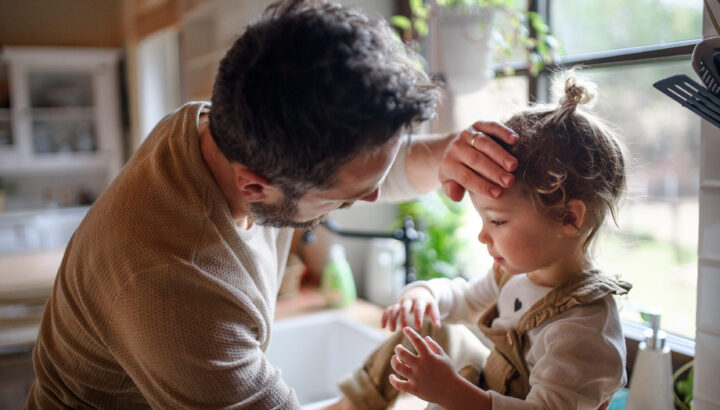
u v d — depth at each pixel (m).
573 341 0.72
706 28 0.79
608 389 0.72
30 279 2.20
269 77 0.58
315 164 0.60
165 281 0.67
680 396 0.98
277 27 0.60
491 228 0.76
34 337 1.76
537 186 0.72
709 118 0.72
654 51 1.10
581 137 0.74
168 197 0.72
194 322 0.67
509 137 0.74
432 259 1.73
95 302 0.72
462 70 1.41
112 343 0.71
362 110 0.57
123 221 0.71
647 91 2.85
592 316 0.74
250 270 0.77
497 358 0.83
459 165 0.78
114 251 0.69
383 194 1.02
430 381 0.70
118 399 0.84
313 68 0.57
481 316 0.89
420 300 0.90
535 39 1.44
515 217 0.74
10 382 1.78
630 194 0.88
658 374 0.89
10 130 3.89
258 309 0.76
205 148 0.75
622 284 0.76
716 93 0.68
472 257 1.78
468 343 0.94
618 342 0.73
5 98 3.92
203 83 2.50
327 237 2.15
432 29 1.52
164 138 0.79
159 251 0.68
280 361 1.79
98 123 4.10
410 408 0.98
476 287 0.97
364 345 1.70
